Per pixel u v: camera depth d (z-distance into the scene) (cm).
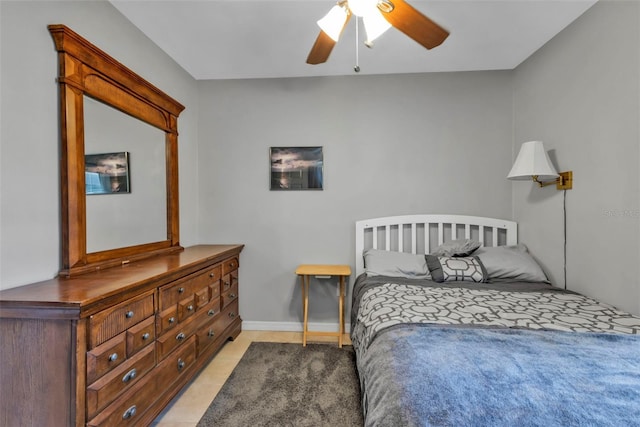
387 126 293
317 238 298
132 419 138
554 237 232
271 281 302
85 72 163
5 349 113
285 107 299
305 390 198
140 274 156
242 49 246
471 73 287
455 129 288
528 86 261
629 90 170
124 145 196
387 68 281
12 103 132
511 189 285
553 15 204
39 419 112
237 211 304
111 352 126
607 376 95
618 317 153
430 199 291
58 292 122
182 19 206
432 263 246
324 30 148
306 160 298
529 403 82
